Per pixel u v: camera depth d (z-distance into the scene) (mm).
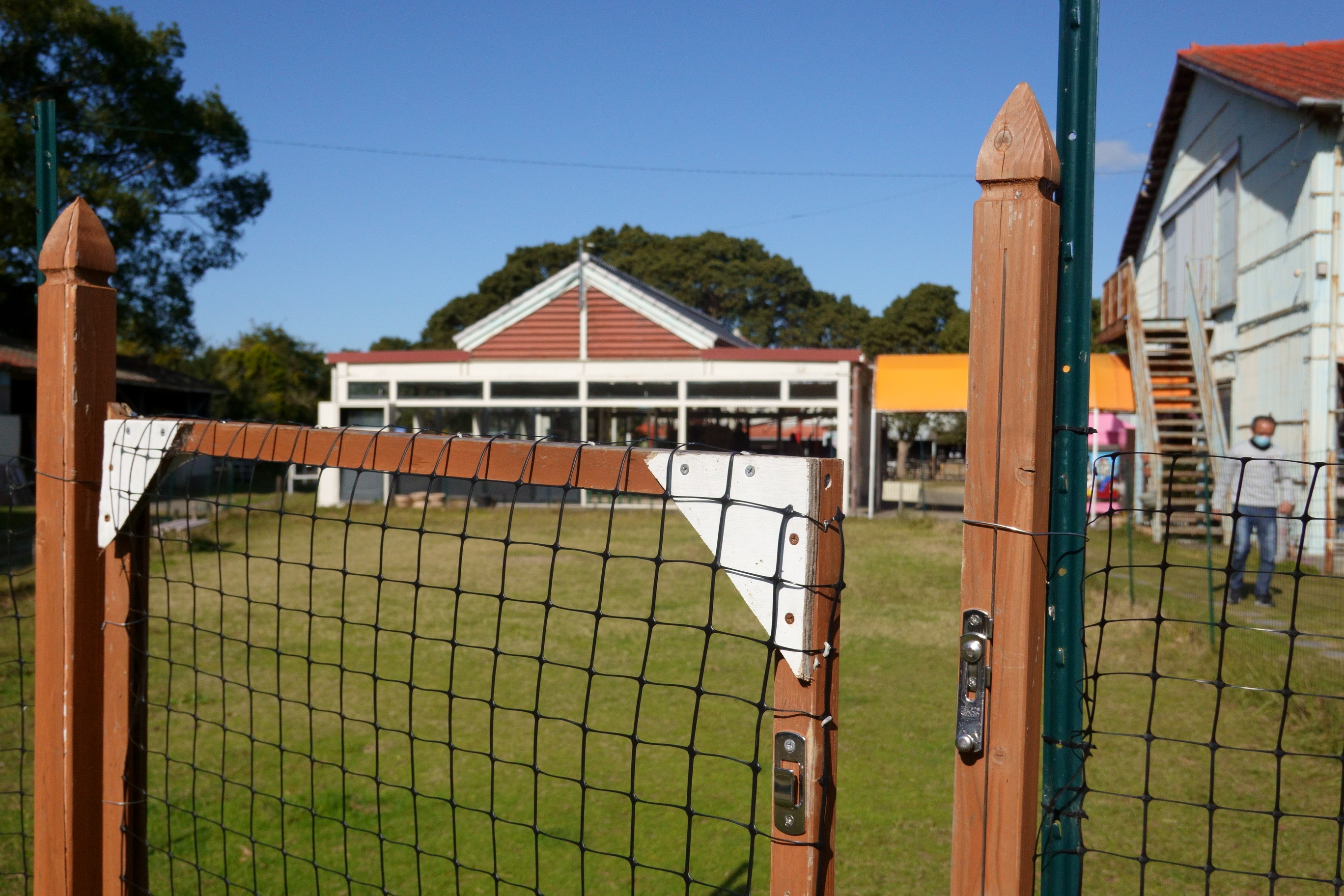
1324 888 3455
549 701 5867
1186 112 18062
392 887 3467
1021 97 1387
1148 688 5918
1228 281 15891
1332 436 12359
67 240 2316
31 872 3227
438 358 21984
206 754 4805
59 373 2328
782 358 20625
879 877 3578
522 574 11305
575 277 21891
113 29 26141
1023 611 1365
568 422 21719
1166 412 16641
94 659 2357
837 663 1479
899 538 15609
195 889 3408
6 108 23859
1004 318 1378
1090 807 4199
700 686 1556
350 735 5168
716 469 1514
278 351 42000
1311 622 6891
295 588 10023
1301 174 12859
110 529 2309
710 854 3799
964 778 1403
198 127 29094
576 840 3932
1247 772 4562
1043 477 1379
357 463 1968
